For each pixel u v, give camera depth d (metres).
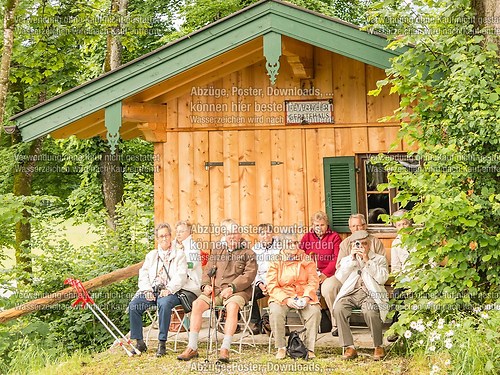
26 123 8.50
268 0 7.96
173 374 6.90
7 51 10.57
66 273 10.96
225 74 9.20
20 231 14.08
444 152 6.60
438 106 7.22
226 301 7.48
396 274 7.22
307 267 7.48
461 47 7.00
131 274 9.55
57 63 14.25
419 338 6.88
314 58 9.02
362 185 8.98
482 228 6.75
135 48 15.57
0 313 8.64
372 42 7.73
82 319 10.28
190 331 7.46
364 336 7.91
